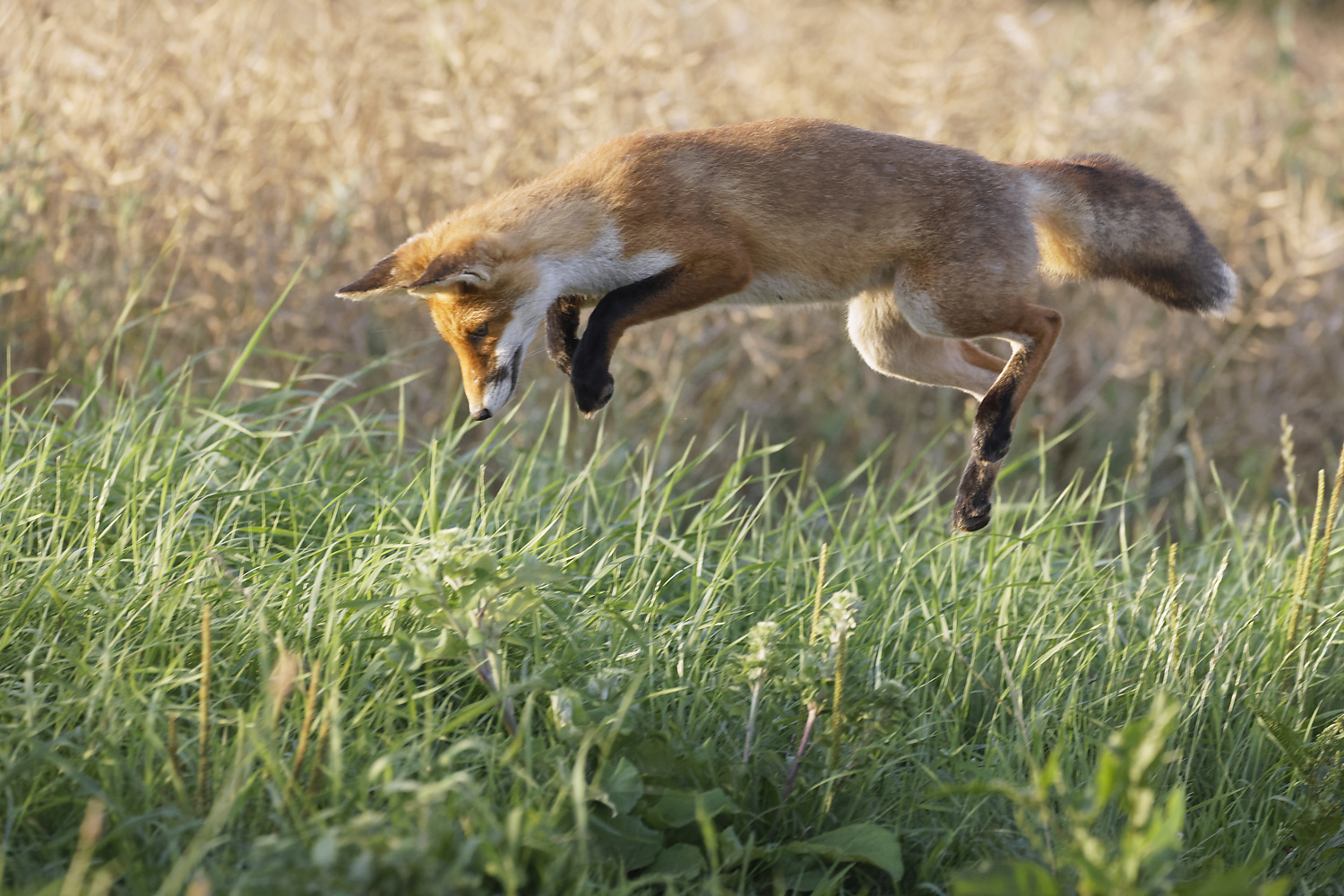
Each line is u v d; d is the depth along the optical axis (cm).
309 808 527
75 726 602
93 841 493
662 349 1367
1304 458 1528
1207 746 756
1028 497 1281
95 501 784
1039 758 673
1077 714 729
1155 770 671
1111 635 807
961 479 829
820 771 651
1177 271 880
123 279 1223
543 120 1404
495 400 830
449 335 837
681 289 776
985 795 653
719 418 1411
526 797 553
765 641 627
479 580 594
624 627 718
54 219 1287
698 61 1513
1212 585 851
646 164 794
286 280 1300
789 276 802
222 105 1334
